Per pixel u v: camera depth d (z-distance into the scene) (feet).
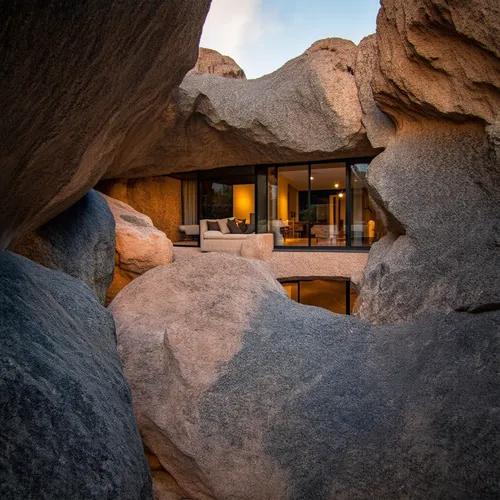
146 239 28.68
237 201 54.03
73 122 6.51
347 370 10.62
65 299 7.55
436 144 15.80
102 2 4.52
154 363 11.42
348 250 36.86
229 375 10.63
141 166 40.14
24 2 3.34
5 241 8.67
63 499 3.56
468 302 10.85
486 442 7.43
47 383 4.42
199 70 45.01
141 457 5.36
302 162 38.45
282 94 31.83
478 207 13.20
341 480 8.25
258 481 8.94
